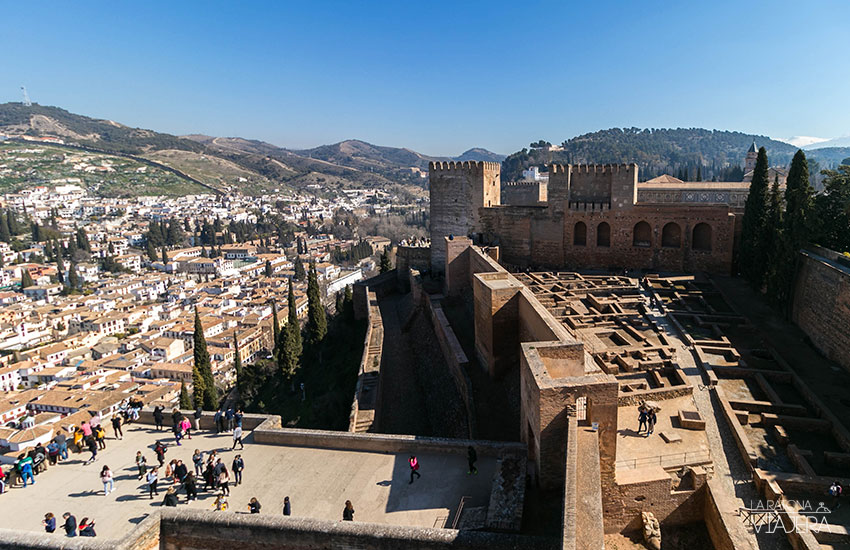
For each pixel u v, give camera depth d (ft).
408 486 69.51
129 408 92.43
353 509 63.77
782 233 135.03
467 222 202.18
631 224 180.24
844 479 72.84
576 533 43.70
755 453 82.17
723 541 66.08
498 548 50.98
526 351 74.90
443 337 140.36
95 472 75.31
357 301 228.22
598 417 64.49
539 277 173.17
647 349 114.21
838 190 137.39
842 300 108.47
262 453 79.56
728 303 143.23
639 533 71.05
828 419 87.51
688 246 174.19
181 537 57.93
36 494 69.77
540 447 64.08
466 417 105.09
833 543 64.54
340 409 151.23
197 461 73.26
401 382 144.56
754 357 112.47
